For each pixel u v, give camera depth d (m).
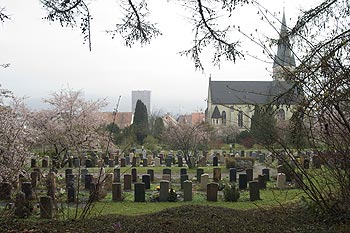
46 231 8.04
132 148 39.84
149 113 62.38
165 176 20.00
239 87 59.94
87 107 29.75
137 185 14.94
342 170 6.77
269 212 9.22
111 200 14.84
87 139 27.67
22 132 17.17
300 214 8.36
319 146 6.95
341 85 5.61
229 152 37.88
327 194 7.39
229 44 8.21
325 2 6.66
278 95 6.92
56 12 7.01
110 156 30.66
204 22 7.73
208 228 8.04
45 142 26.53
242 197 15.48
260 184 17.58
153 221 8.73
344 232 6.72
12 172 14.95
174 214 9.42
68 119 27.91
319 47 6.22
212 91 65.19
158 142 45.75
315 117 6.20
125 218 9.17
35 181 16.44
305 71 6.11
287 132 7.49
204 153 32.44
